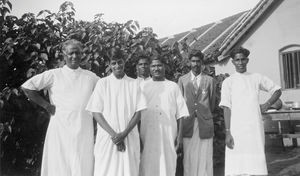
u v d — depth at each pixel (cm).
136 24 556
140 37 562
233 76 440
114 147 392
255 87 428
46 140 402
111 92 405
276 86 426
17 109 514
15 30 530
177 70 578
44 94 502
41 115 512
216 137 579
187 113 446
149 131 433
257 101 423
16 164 535
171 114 438
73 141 394
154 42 554
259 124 417
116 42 532
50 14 549
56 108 403
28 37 514
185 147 498
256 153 414
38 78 406
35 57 506
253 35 1097
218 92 568
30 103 521
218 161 586
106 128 386
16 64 526
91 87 419
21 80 532
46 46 525
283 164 699
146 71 468
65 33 550
